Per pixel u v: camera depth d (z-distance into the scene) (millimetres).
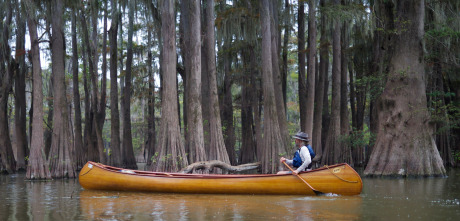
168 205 8602
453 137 24250
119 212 7758
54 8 18031
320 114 25250
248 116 29828
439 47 19500
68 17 28188
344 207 8125
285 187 10031
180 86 35469
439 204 8477
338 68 23922
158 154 15516
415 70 15578
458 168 21953
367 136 23266
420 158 15031
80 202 9305
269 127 18172
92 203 9102
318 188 9875
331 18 21297
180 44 27750
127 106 28828
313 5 22031
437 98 21859
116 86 26812
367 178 15148
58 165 17453
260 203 8758
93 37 31047
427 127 15383
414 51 15656
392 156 15305
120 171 11430
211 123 17281
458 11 19859
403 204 8508
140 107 43688
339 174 9812
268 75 18656
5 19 23984
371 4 21781
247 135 29609
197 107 16547
